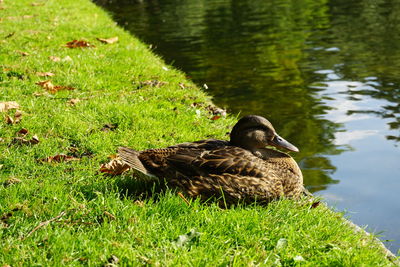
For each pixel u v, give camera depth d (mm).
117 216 4410
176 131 6918
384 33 15695
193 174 4836
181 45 14781
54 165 5711
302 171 6676
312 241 4164
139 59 10875
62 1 21391
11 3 19047
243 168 4852
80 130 6715
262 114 8773
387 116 8641
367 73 11320
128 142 6473
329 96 9742
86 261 3752
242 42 15016
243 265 3764
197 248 3963
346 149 7344
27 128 6699
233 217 4430
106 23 16328
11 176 5348
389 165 6781
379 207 5742
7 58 10008
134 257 3756
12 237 4039
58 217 4332
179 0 26797
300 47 14156
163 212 4508
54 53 10758
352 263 3850
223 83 10680
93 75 9305
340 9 20969
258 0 25094
